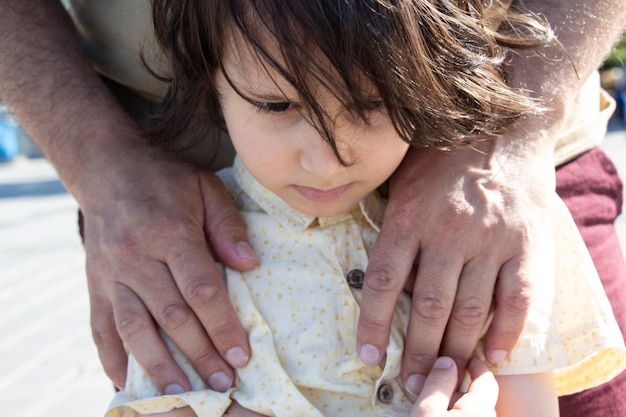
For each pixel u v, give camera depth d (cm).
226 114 60
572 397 72
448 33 56
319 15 53
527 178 62
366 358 60
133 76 76
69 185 70
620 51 436
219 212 66
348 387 62
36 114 72
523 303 59
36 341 180
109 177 67
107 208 66
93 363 162
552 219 67
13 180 650
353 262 66
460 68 57
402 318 64
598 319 64
